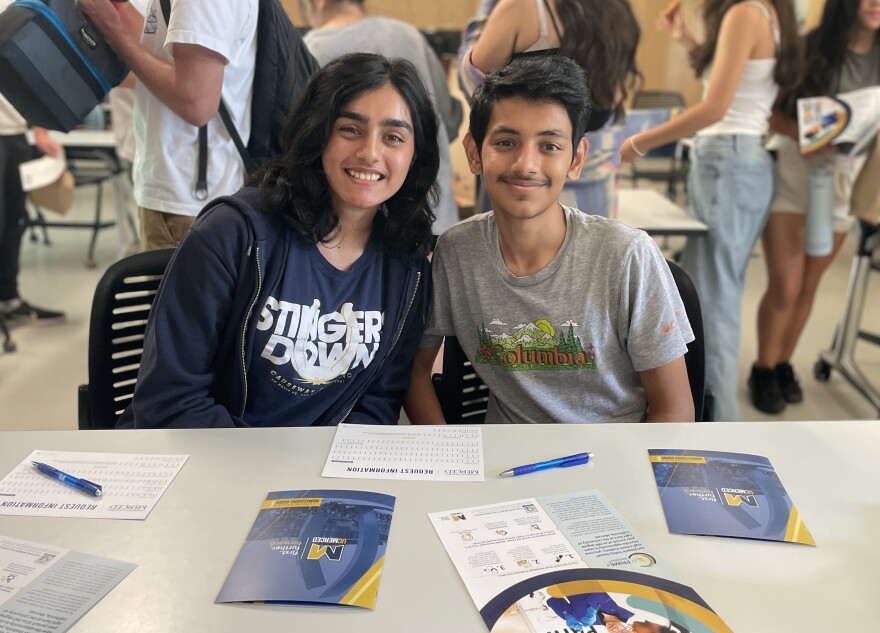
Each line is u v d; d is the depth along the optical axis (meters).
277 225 1.17
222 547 0.79
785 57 2.23
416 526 0.83
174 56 1.50
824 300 3.88
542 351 1.29
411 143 1.19
